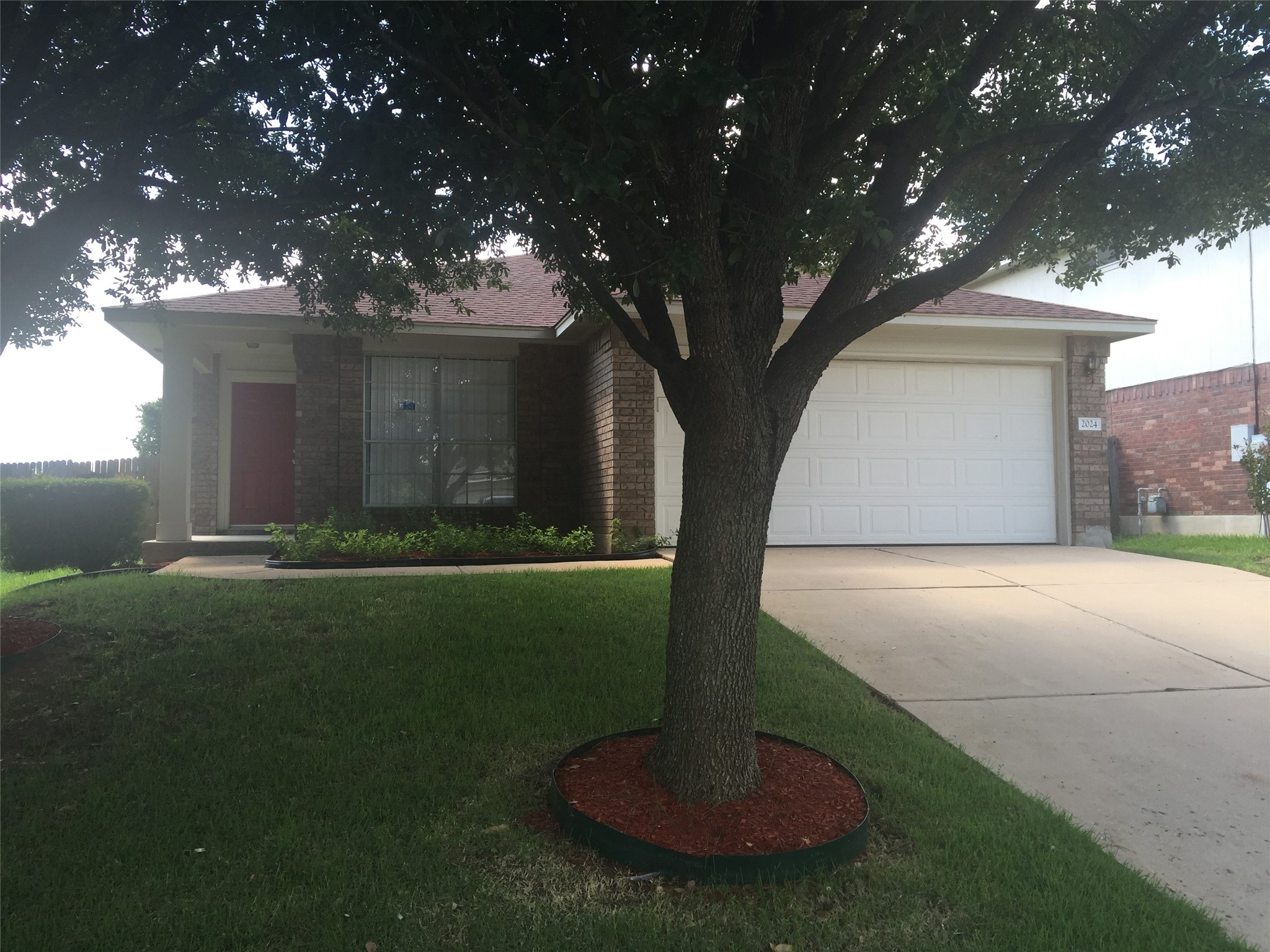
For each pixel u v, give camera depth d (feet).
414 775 12.96
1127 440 54.90
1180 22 13.04
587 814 11.55
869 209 13.66
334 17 13.76
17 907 9.61
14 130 16.42
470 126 16.16
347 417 38.45
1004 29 14.69
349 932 9.29
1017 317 37.45
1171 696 18.25
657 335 13.56
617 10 13.74
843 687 18.02
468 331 38.65
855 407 37.83
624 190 15.25
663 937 9.50
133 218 17.83
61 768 13.06
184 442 37.01
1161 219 19.71
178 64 16.92
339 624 20.20
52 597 22.02
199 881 10.14
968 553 35.06
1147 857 12.21
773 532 36.83
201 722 14.69
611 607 22.49
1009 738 16.15
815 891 10.60
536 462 41.57
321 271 22.12
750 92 11.30
